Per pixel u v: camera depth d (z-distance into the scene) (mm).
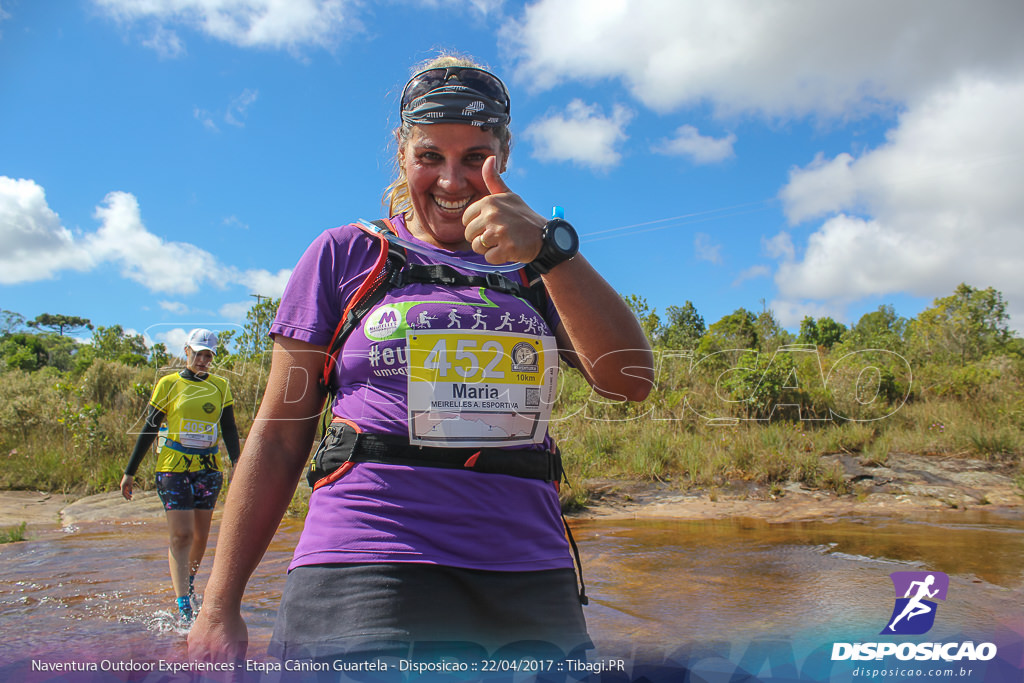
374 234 1589
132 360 18172
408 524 1356
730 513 6934
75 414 10398
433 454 1406
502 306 1519
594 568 4660
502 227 1353
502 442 1453
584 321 1464
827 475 8086
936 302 19172
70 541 6156
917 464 8617
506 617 1365
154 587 4465
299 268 1608
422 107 1543
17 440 10750
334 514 1400
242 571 1468
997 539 5363
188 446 4430
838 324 34500
